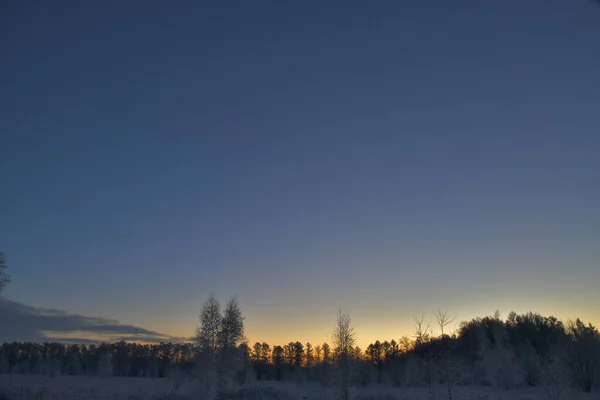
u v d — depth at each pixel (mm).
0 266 36500
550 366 49531
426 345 37969
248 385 58938
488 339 72750
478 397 47000
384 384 74375
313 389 61125
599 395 49781
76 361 117500
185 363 70812
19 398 42594
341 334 41406
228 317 46188
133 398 46594
